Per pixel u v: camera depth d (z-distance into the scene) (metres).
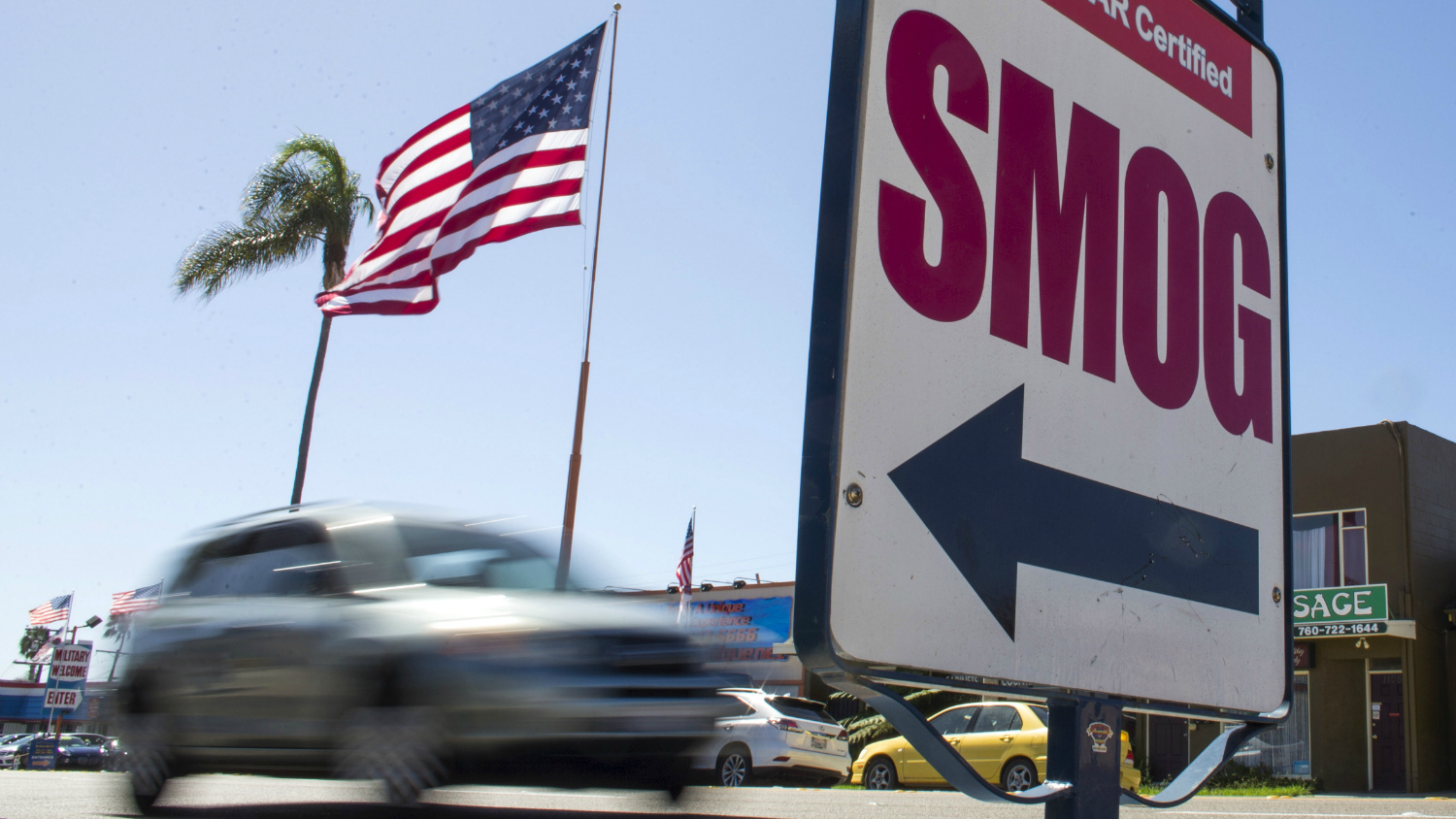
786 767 13.00
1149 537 1.76
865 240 1.45
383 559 4.82
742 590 27.89
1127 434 1.77
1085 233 1.77
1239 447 1.98
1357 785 17.08
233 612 4.88
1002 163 1.65
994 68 1.68
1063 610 1.59
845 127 1.47
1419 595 17.33
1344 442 18.39
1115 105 1.88
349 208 21.75
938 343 1.50
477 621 4.27
